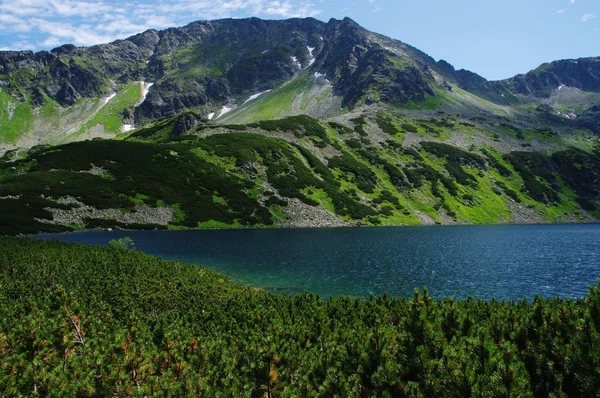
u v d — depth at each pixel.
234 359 13.88
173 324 18.33
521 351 9.64
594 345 8.40
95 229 89.25
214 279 35.94
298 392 10.86
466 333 11.32
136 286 28.95
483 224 132.88
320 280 44.03
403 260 57.56
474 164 170.88
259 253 63.22
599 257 61.19
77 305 16.98
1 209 86.12
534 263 55.66
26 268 34.09
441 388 8.50
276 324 17.12
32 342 14.14
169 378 11.53
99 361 11.77
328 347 13.86
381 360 10.24
